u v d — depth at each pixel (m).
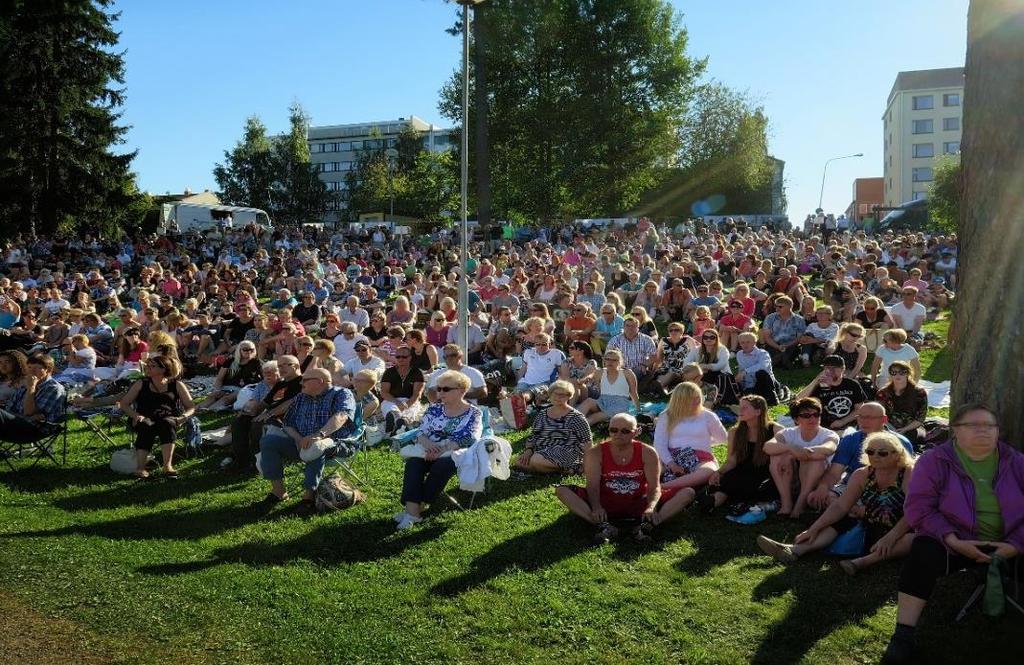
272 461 7.31
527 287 19.20
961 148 5.45
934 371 11.74
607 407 9.32
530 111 43.75
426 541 6.25
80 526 6.70
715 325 12.96
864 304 12.39
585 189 44.62
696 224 36.47
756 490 6.72
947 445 4.86
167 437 8.27
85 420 9.54
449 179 52.53
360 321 14.85
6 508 7.20
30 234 36.34
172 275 23.77
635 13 43.66
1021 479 4.67
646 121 44.88
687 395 7.22
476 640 4.63
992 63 5.12
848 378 8.46
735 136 51.06
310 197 84.44
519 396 9.66
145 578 5.54
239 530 6.61
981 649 4.39
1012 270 5.11
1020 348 5.10
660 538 6.16
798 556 5.66
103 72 37.59
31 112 35.81
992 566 4.41
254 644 4.62
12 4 35.47
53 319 16.89
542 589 5.28
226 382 11.26
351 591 5.32
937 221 41.72
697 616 4.85
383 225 42.44
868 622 4.72
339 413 7.43
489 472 6.88
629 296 18.31
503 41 42.41
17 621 4.91
